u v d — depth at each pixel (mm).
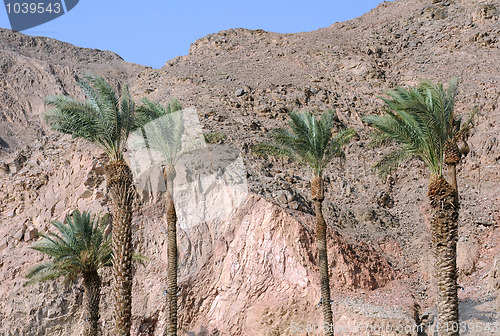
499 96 53062
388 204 44438
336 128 53062
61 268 31641
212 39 75250
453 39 67500
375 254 38094
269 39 74000
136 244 37625
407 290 35312
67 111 25219
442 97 25891
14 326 36500
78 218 31766
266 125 51875
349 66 64500
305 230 35844
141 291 36250
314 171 29984
